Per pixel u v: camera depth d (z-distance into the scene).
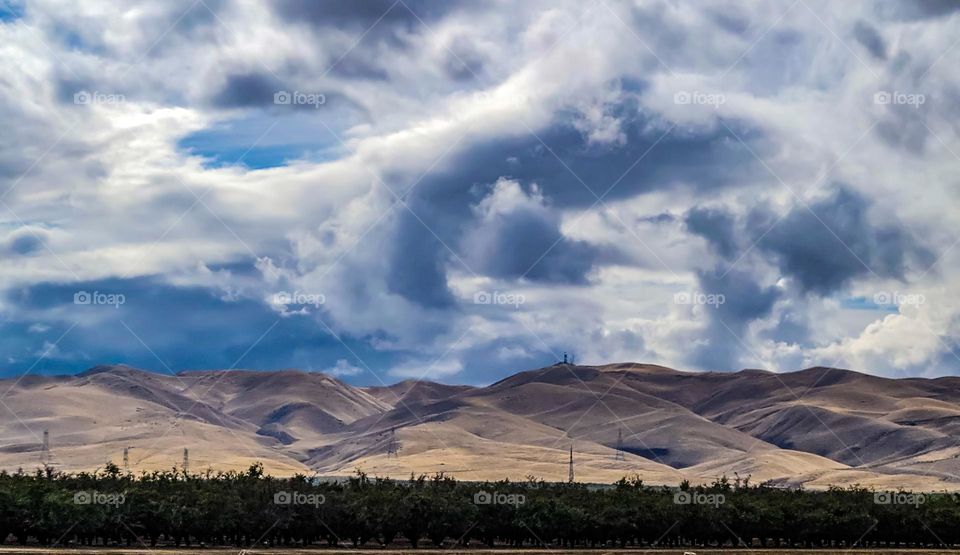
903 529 160.62
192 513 135.88
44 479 147.62
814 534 158.38
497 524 149.12
